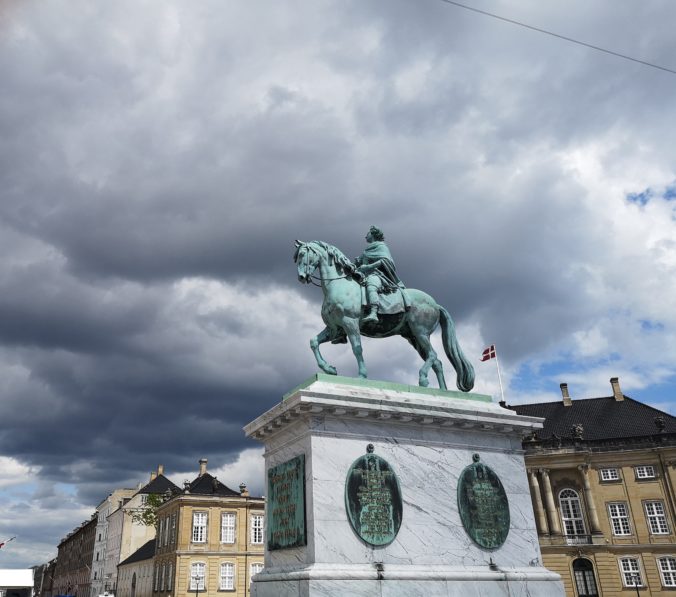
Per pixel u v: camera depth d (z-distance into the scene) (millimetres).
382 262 9781
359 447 7867
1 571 29969
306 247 9109
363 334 9570
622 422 45625
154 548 51125
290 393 8695
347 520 7410
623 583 39344
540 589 8156
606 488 41781
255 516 45312
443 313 10141
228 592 42406
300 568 7223
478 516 8359
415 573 7367
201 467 55344
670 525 39688
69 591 94312
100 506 80000
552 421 48156
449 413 8523
